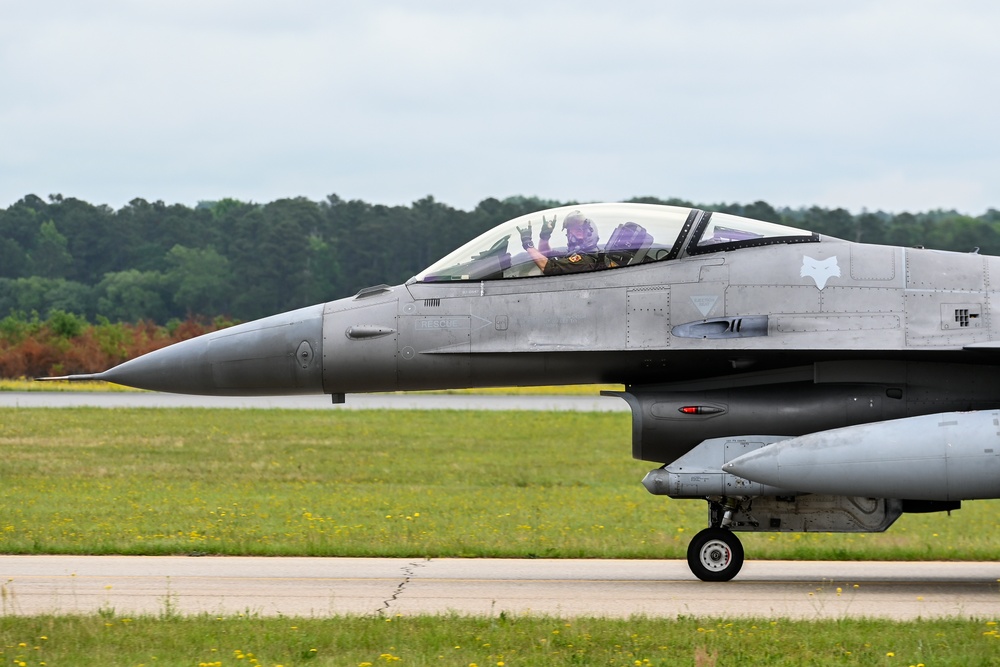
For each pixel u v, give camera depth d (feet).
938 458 142.00
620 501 244.63
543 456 331.36
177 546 178.09
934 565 172.65
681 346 154.20
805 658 110.73
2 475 280.72
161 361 167.53
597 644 115.55
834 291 154.92
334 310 165.17
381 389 165.48
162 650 113.60
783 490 146.92
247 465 307.17
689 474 151.23
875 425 146.20
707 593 147.64
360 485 270.05
